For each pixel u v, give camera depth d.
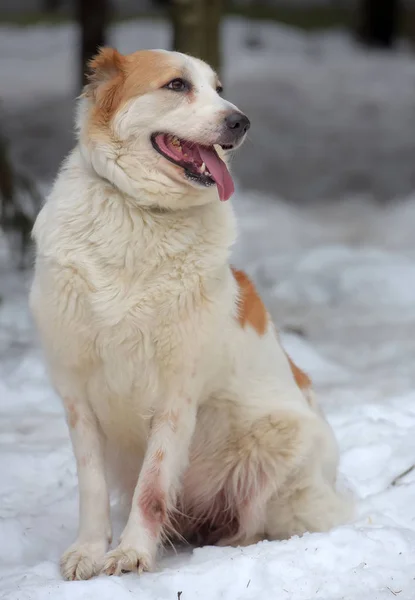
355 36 45.78
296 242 19.78
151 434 6.41
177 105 6.34
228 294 6.44
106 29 25.81
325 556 5.86
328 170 28.11
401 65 40.12
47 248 6.25
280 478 6.78
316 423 6.91
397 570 5.73
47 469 8.15
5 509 7.37
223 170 6.39
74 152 6.63
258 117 31.94
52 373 6.54
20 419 9.66
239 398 6.72
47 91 34.12
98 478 6.44
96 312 6.14
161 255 6.18
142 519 6.21
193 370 6.34
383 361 11.86
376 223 21.61
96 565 6.09
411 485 7.46
